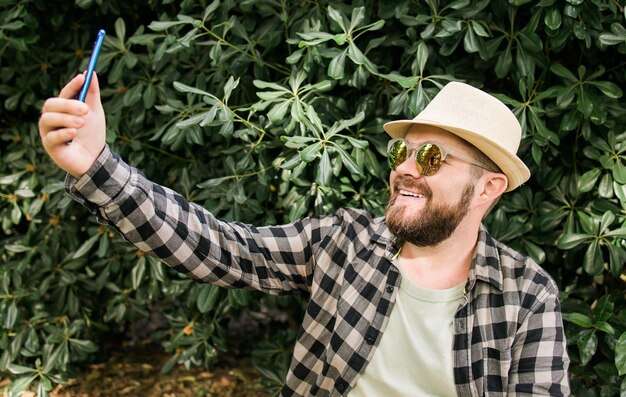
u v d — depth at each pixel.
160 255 1.55
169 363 2.93
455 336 1.58
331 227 1.72
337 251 1.69
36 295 2.89
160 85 2.57
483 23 2.18
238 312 2.93
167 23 2.17
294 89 2.07
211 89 2.45
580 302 2.33
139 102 2.63
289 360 2.74
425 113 1.61
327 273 1.68
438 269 1.64
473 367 1.56
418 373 1.59
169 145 2.69
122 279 3.01
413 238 1.58
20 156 2.88
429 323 1.59
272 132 2.26
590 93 2.15
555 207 2.30
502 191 1.62
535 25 2.09
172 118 2.49
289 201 2.38
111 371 3.25
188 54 2.51
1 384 2.95
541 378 1.52
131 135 2.70
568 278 2.44
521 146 2.20
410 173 1.57
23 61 2.79
